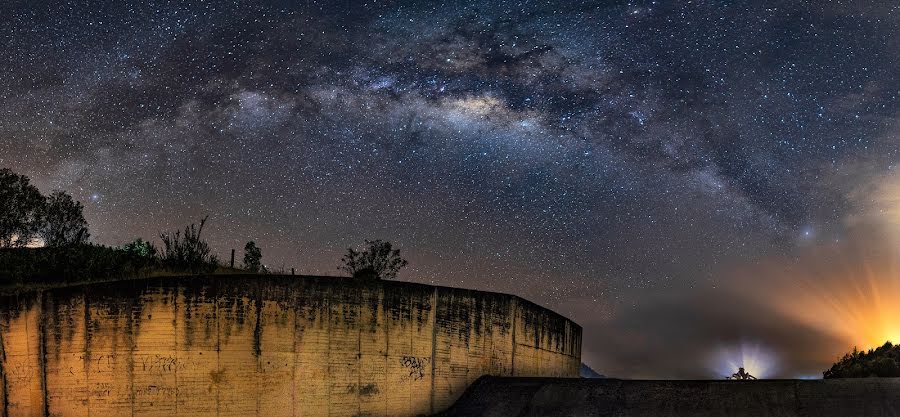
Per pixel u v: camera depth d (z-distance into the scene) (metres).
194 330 25.56
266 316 26.06
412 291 28.14
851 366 30.72
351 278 27.27
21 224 34.56
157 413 25.17
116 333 25.52
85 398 25.39
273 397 25.72
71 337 25.72
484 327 29.89
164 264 33.66
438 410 27.98
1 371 25.97
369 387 26.83
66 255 31.48
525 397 26.47
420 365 27.88
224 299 25.83
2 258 31.84
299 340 26.23
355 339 26.88
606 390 25.55
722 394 24.09
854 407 22.53
